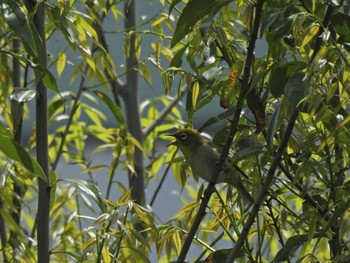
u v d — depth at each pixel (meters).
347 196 6.89
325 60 5.96
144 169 11.76
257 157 7.47
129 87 11.68
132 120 11.67
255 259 7.50
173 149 11.12
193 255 11.86
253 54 6.70
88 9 8.74
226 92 7.35
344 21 7.01
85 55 8.82
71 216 9.98
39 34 7.48
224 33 6.98
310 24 6.19
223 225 7.60
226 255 7.56
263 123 7.04
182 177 8.19
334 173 7.43
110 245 8.20
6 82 10.08
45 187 7.45
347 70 6.04
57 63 9.73
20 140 9.66
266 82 7.50
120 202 7.57
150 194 16.52
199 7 6.75
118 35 16.55
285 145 6.40
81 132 11.86
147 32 8.75
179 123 12.19
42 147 7.45
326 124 6.66
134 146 11.32
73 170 15.78
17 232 8.95
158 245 7.63
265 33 7.11
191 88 7.32
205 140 8.93
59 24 7.78
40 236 7.44
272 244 10.00
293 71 6.48
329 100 6.32
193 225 6.94
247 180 7.56
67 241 10.11
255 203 6.56
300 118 7.25
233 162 6.93
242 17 7.47
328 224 6.27
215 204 8.15
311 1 6.62
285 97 6.30
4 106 9.86
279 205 7.89
